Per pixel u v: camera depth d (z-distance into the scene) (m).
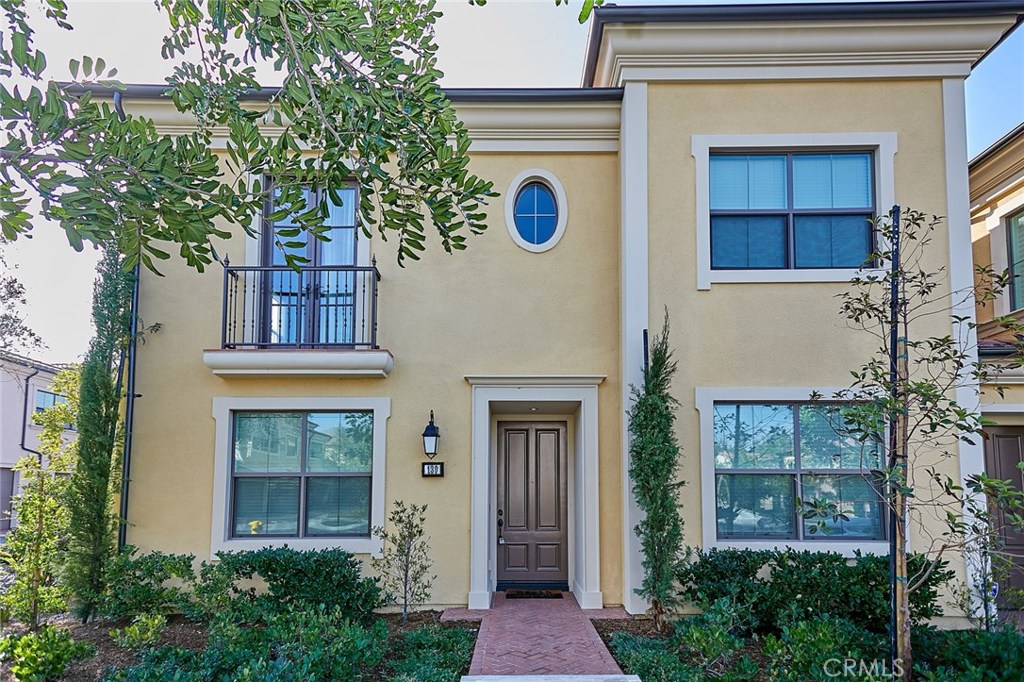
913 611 6.14
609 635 6.68
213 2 3.84
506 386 8.09
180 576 7.11
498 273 8.28
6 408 15.26
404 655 6.07
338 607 6.16
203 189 3.77
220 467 7.90
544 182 8.50
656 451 6.95
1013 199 10.25
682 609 7.26
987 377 5.72
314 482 8.12
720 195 7.97
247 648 5.40
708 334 7.68
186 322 8.10
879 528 7.49
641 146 7.88
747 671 5.27
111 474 7.65
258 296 8.16
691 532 7.41
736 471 7.60
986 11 7.46
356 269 7.85
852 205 7.89
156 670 4.79
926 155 7.77
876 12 7.49
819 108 7.88
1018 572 8.03
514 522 8.95
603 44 8.36
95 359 7.56
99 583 7.30
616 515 7.89
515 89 8.14
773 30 7.70
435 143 4.25
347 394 8.08
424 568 7.45
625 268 7.81
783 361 7.62
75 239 3.39
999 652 5.09
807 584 6.50
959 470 7.26
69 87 4.70
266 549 7.29
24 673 5.21
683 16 7.54
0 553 7.33
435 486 7.96
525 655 5.97
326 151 4.14
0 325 7.69
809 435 7.66
